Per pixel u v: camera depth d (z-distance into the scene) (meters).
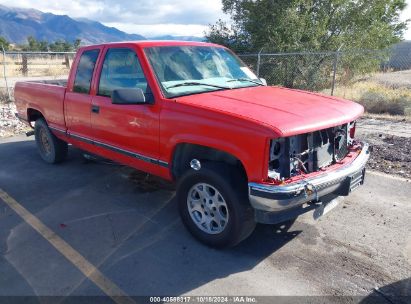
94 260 3.66
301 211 3.53
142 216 4.58
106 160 5.55
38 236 4.12
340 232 4.16
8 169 6.35
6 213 4.69
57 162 6.50
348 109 4.02
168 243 3.96
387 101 11.55
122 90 3.89
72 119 5.43
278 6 16.41
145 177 5.86
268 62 16.16
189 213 3.95
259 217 3.42
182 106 3.80
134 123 4.31
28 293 3.20
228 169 3.56
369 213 4.59
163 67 4.25
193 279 3.37
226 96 4.03
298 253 3.77
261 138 3.21
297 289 3.23
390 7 18.86
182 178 3.87
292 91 4.61
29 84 6.46
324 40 17.42
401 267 3.53
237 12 18.44
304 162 3.57
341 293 3.18
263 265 3.58
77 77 5.27
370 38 17.88
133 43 4.39
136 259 3.67
